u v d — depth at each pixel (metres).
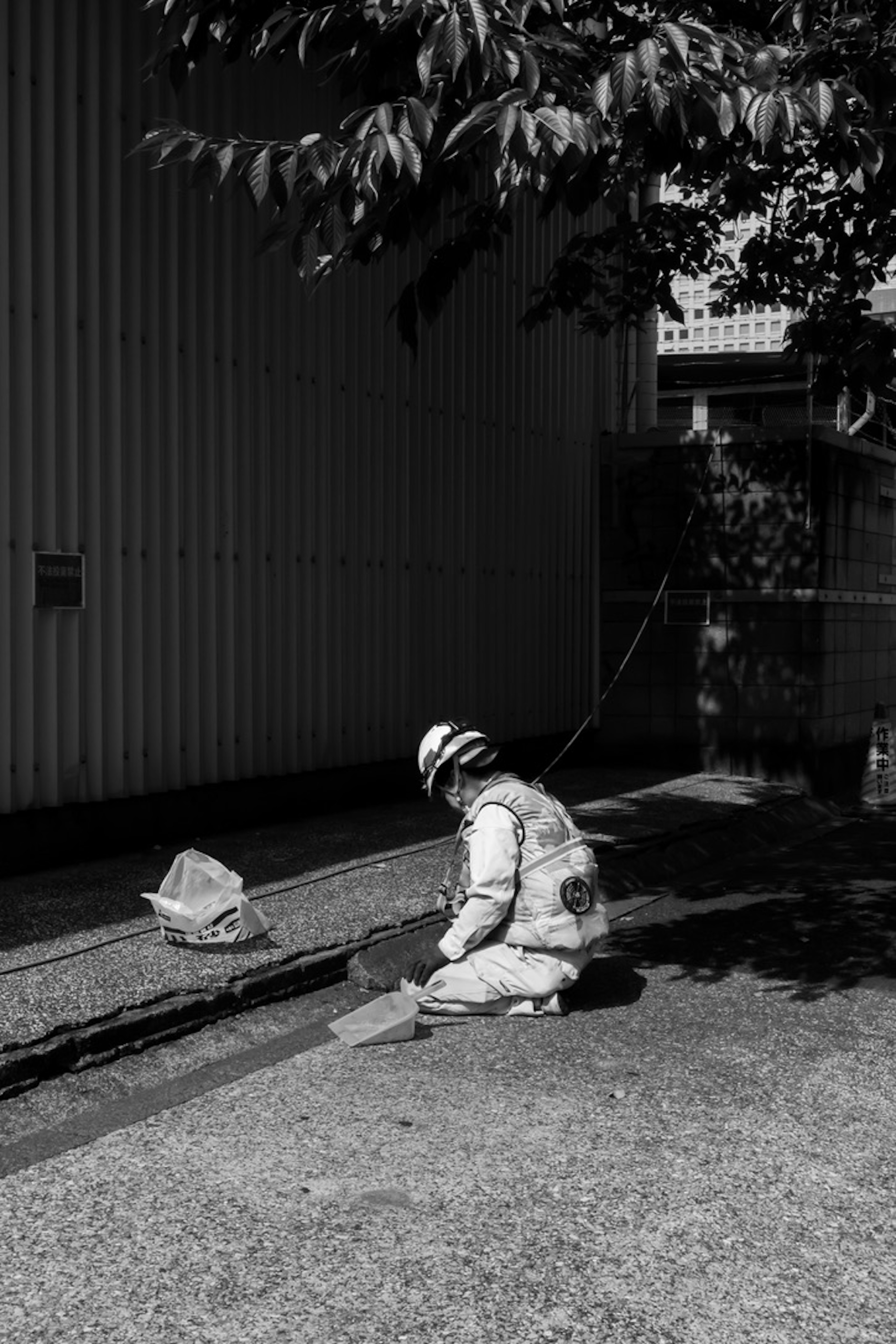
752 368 15.89
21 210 7.28
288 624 9.52
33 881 7.34
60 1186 3.97
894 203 6.90
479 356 11.70
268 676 9.34
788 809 11.90
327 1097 4.74
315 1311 3.24
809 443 12.63
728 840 10.46
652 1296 3.32
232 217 8.84
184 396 8.52
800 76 6.13
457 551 11.45
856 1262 3.52
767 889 8.87
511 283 12.15
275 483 9.34
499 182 5.46
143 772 8.24
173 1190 3.94
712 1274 3.44
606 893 8.52
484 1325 3.18
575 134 5.20
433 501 11.11
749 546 12.98
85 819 7.84
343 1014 5.80
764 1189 3.98
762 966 6.69
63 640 7.69
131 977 5.66
